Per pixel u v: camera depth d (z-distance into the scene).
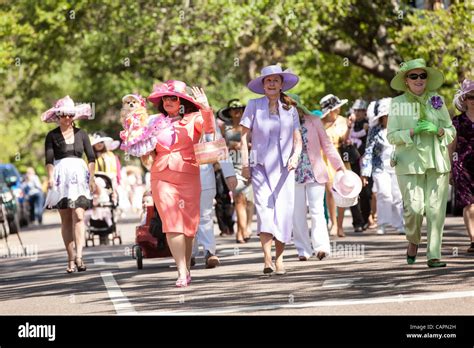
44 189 104.56
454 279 20.73
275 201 24.12
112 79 90.06
